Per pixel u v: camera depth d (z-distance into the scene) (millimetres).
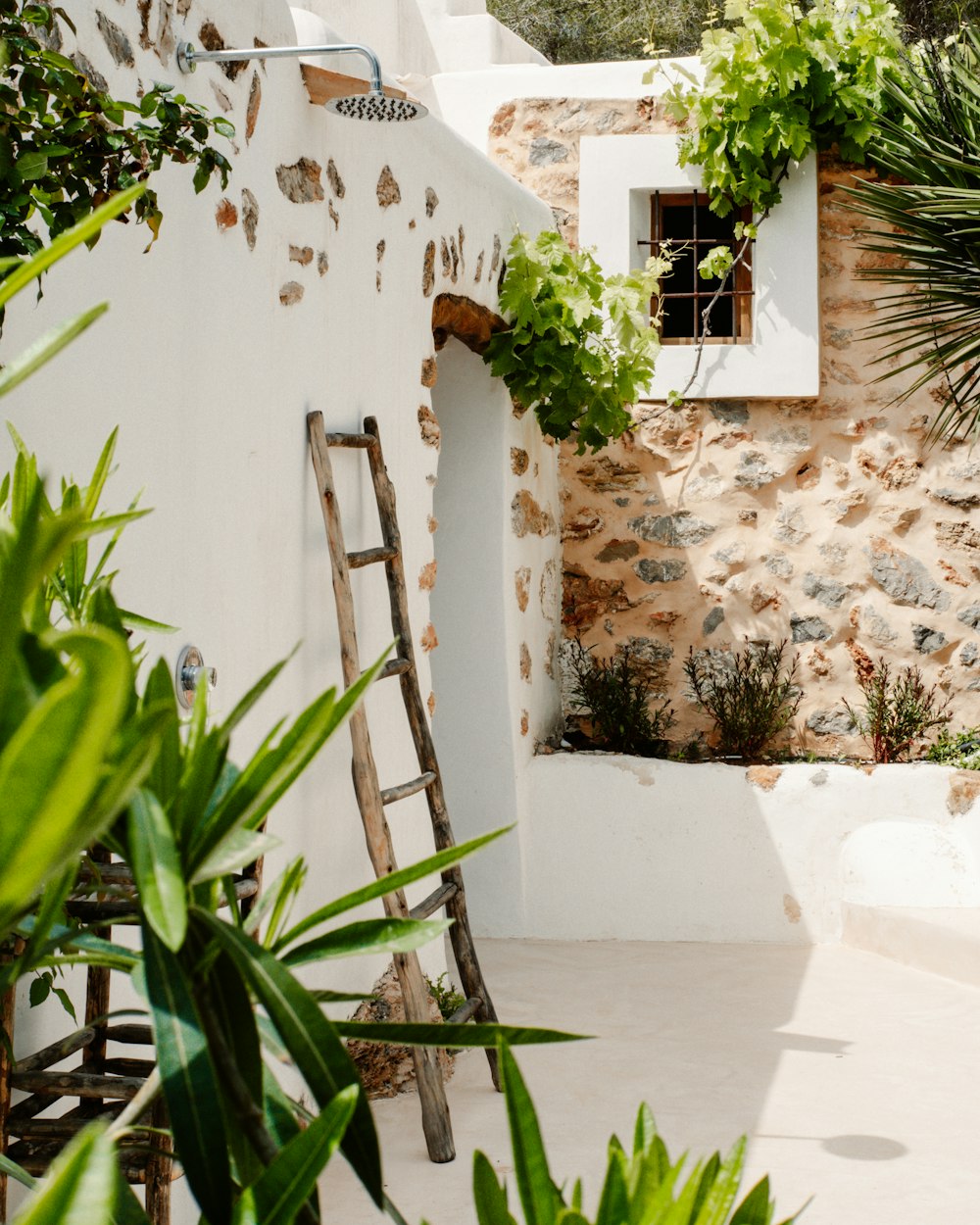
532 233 5762
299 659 3490
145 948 896
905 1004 4656
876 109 5688
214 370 2969
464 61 7121
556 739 6219
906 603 6094
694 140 5957
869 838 5504
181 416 2809
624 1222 858
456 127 6387
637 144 6086
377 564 4031
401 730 4227
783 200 5996
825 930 5535
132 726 666
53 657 692
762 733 5953
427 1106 3324
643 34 12641
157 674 943
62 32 2342
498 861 5648
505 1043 910
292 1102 1101
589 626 6324
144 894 747
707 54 5773
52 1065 2266
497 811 5547
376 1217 2988
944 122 5496
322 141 3631
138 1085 1982
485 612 5465
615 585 6289
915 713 5941
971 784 5477
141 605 2629
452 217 4723
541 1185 874
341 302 3768
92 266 2424
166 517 2734
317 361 3594
